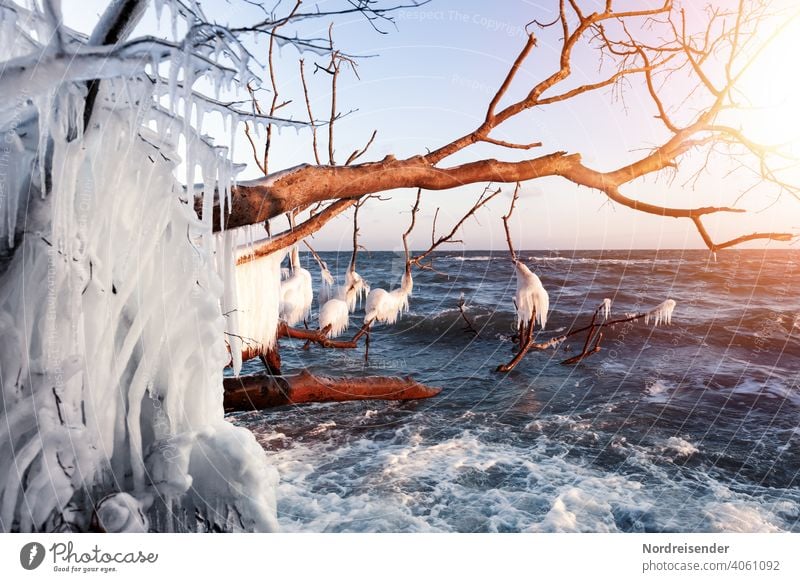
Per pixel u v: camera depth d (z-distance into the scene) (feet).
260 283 16.17
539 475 15.87
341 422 20.15
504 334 40.40
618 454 17.74
